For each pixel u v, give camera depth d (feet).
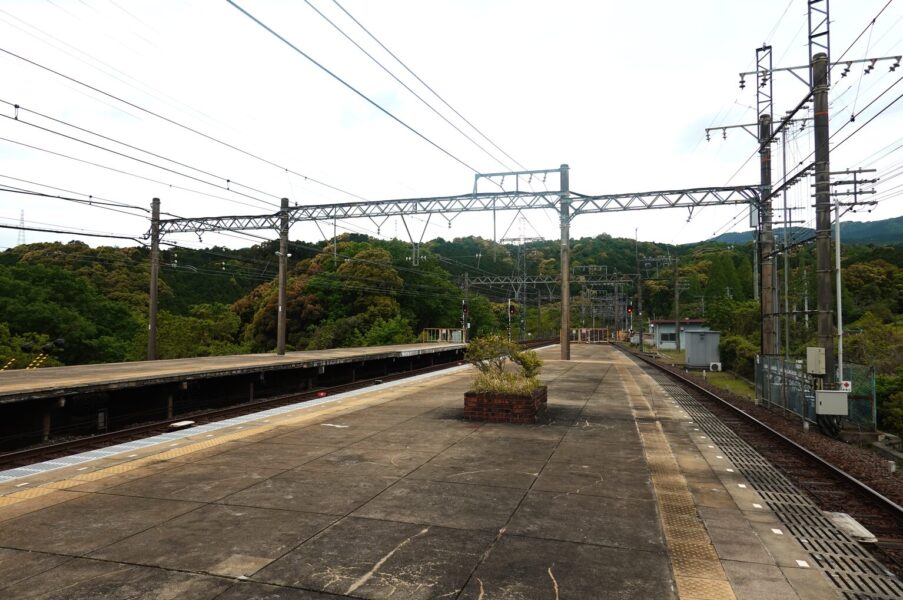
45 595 12.76
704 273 320.09
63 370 53.78
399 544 15.85
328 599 12.68
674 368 118.42
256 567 14.30
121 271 203.41
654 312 319.47
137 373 50.06
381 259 207.92
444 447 28.45
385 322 190.19
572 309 322.34
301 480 22.36
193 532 16.72
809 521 18.88
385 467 24.44
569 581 13.64
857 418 46.14
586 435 31.83
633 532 16.98
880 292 204.23
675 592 13.12
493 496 20.35
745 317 145.18
